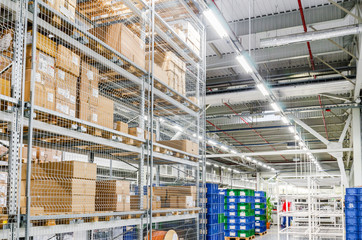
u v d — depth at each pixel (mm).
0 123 3791
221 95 14938
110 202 4895
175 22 7504
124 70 5340
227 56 13820
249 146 27594
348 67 13266
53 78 4066
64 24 4285
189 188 7133
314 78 14906
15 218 3381
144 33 5973
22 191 4129
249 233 15602
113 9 5668
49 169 4312
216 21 7629
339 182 15156
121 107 6750
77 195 4219
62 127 4160
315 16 10602
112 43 5227
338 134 24547
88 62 5070
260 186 38125
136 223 5312
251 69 10453
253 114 17859
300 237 17250
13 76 3498
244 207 15453
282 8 10812
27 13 3652
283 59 12938
